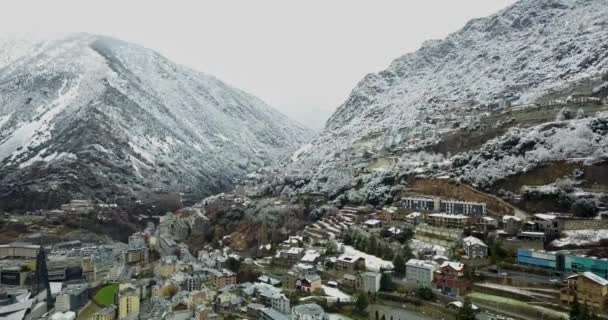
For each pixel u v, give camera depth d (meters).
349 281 197.25
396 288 184.62
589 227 191.50
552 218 197.25
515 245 190.38
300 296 193.00
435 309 163.25
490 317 146.00
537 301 153.12
